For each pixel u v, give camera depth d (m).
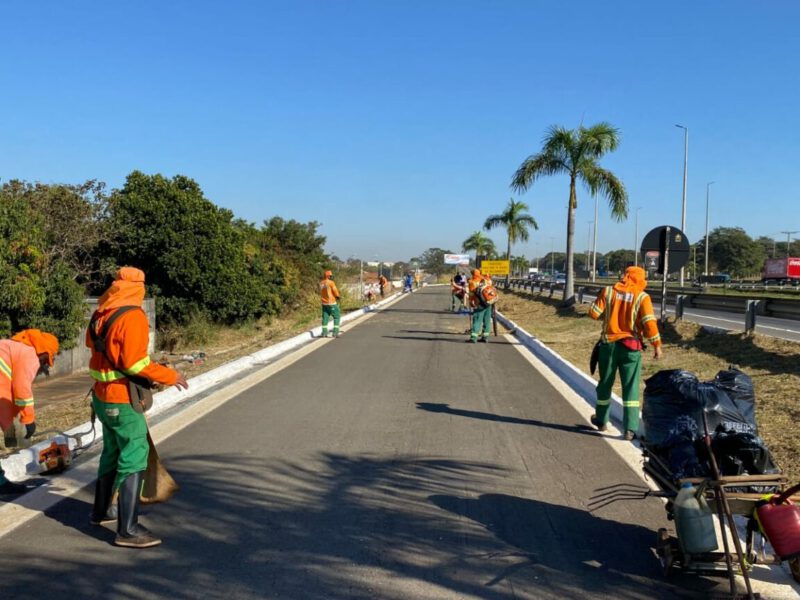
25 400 5.85
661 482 4.70
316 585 4.23
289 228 31.44
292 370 12.76
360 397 10.10
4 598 4.04
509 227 52.19
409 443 7.52
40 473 6.44
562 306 28.12
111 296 4.89
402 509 5.53
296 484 6.13
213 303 19.34
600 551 4.77
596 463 6.82
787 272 68.31
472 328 17.81
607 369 7.86
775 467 4.52
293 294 25.80
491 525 5.21
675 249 17.64
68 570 4.41
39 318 11.90
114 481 5.11
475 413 9.05
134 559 4.58
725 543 4.04
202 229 18.66
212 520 5.27
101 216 17.62
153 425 8.33
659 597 4.13
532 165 28.00
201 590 4.15
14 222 11.23
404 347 16.52
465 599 4.07
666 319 17.55
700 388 4.84
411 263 107.69
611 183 27.55
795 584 4.29
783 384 9.73
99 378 4.83
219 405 9.52
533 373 12.52
